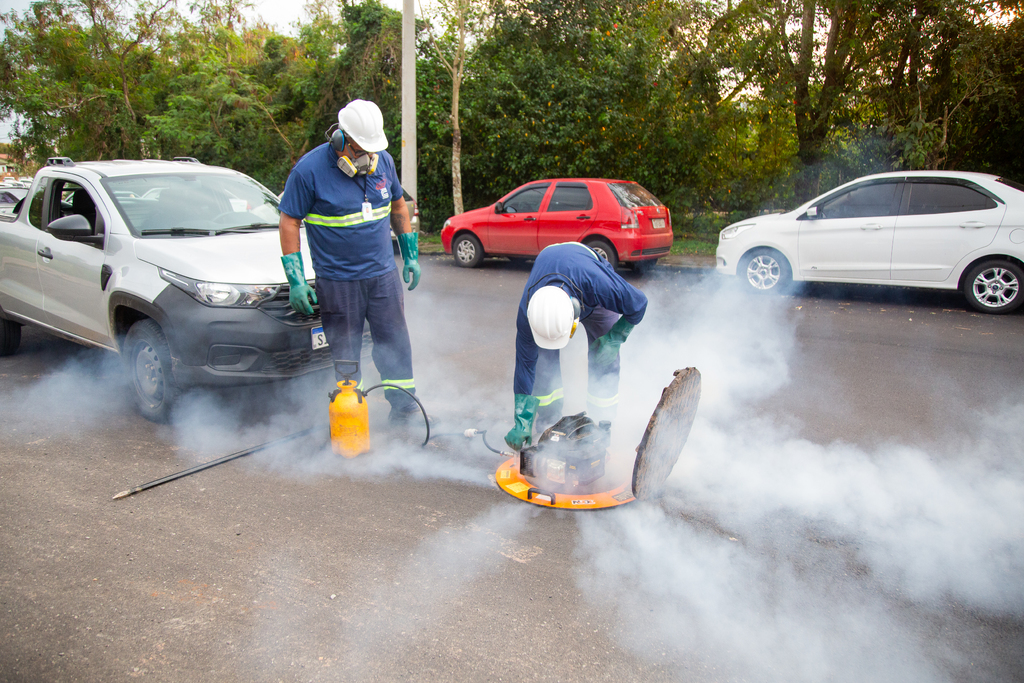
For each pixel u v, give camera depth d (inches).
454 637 97.1
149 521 128.0
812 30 497.0
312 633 97.9
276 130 772.0
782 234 346.6
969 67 427.8
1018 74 441.1
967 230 302.0
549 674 90.0
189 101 761.6
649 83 537.6
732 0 520.1
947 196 310.3
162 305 161.8
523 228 428.8
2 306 226.2
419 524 127.3
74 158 825.5
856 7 461.1
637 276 421.7
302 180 146.1
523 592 107.4
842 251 332.5
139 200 192.4
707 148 562.3
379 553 117.8
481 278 418.0
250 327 159.8
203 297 159.0
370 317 164.7
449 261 497.4
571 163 585.9
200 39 832.9
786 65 509.4
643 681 89.0
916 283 319.0
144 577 110.8
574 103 566.6
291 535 123.3
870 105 509.0
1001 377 215.2
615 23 589.6
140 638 96.8
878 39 468.8
